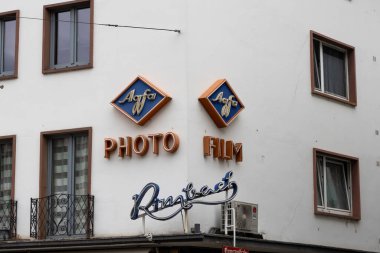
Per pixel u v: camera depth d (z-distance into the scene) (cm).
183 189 2159
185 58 2233
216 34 2309
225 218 2219
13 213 2373
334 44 2694
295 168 2488
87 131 2338
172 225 2186
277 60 2477
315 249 2459
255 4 2430
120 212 2255
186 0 2256
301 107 2536
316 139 2569
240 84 2358
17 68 2434
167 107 2238
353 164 2694
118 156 2275
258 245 2278
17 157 2398
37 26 2433
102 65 2334
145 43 2291
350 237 2631
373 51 2819
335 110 2647
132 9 2320
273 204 2406
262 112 2411
